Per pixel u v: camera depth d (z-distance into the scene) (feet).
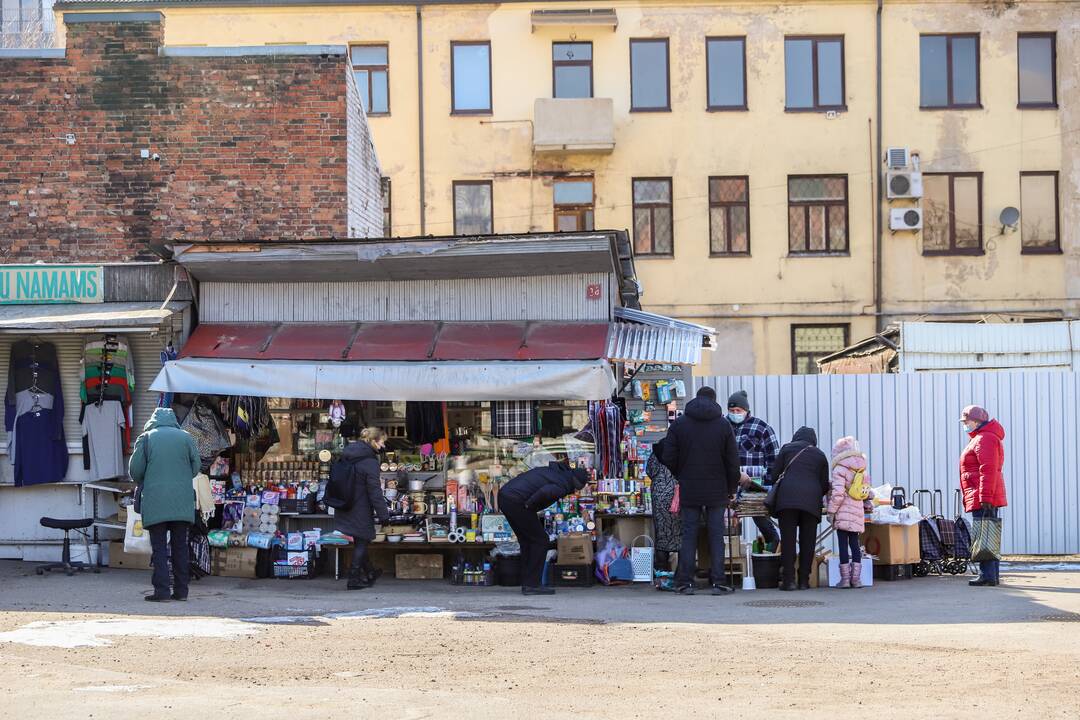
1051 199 105.81
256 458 52.44
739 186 105.60
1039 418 60.44
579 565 47.62
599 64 105.70
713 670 27.58
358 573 46.70
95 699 24.34
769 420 60.08
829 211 105.50
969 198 105.70
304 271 51.75
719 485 44.52
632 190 105.40
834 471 46.93
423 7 105.29
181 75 55.98
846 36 105.50
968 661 28.25
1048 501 60.44
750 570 46.19
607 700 24.17
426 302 51.96
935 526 51.24
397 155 105.09
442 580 49.75
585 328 50.16
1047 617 36.50
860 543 50.75
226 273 52.29
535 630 34.58
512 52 105.60
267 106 56.18
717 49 106.01
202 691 25.31
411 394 47.78
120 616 37.52
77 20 55.83
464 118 105.29
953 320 104.83
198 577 49.08
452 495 49.98
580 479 45.42
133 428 52.47
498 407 50.14
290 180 56.03
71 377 52.26
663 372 53.36
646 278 104.83
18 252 55.31
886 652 29.84
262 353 50.16
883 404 60.08
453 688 25.68
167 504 41.34
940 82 106.01
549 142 102.89
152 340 52.70
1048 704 23.18
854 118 105.19
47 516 51.96
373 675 27.32
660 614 38.40
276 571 49.90
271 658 29.68
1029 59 105.81
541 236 49.75
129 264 53.72
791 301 104.83
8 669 28.04
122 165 55.67
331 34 104.99
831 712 22.72
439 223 104.94
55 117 55.72
